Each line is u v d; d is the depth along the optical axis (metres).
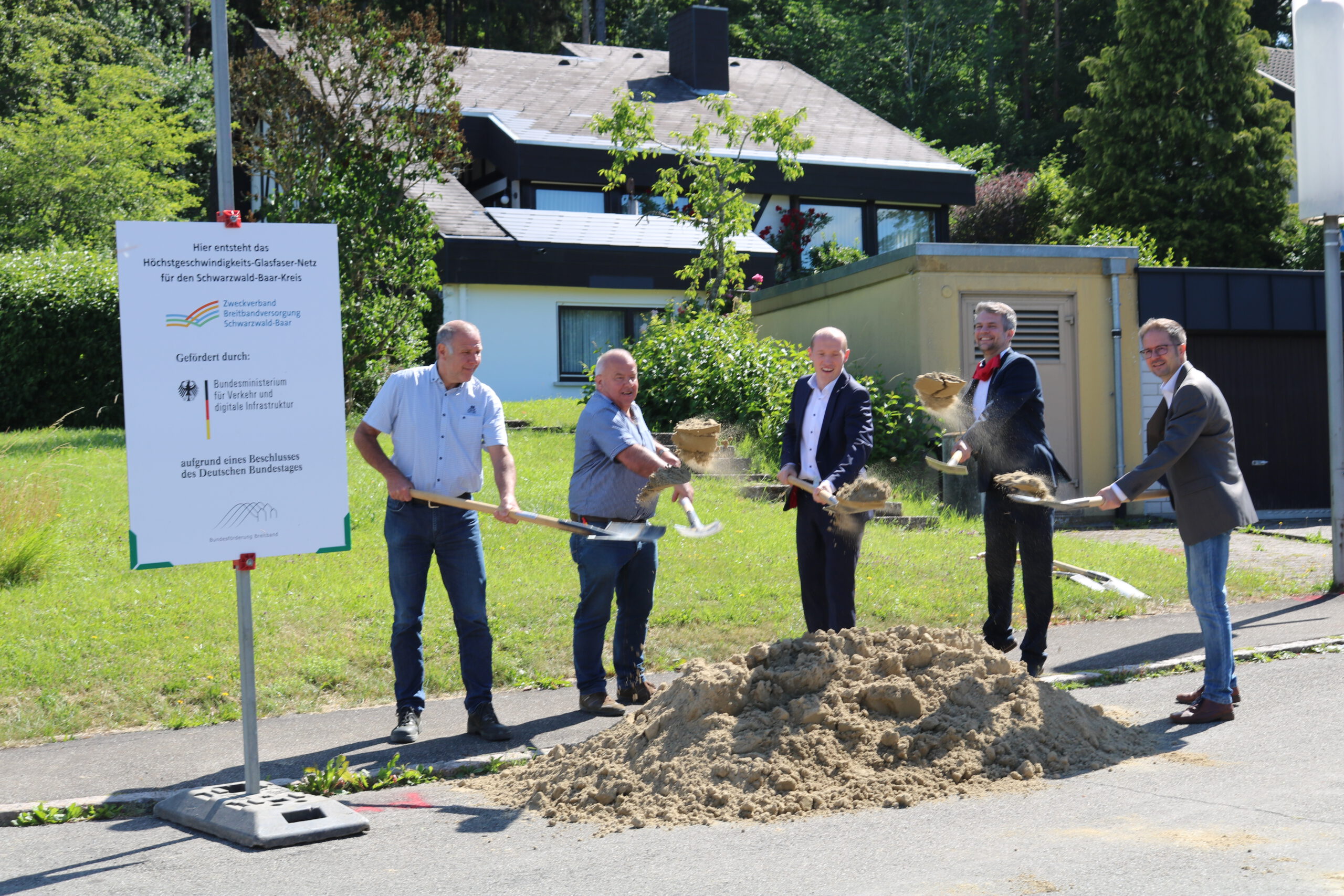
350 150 15.09
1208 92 29.92
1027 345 13.98
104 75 29.73
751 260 21.84
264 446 4.57
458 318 19.95
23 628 7.08
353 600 7.83
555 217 21.75
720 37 28.61
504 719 6.17
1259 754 5.03
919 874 3.75
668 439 13.42
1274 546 12.06
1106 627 8.11
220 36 4.50
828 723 4.99
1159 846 3.91
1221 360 14.70
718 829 4.38
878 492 6.02
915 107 44.31
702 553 9.45
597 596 6.22
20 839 4.52
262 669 6.75
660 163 24.12
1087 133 31.42
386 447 13.02
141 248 4.36
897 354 14.27
